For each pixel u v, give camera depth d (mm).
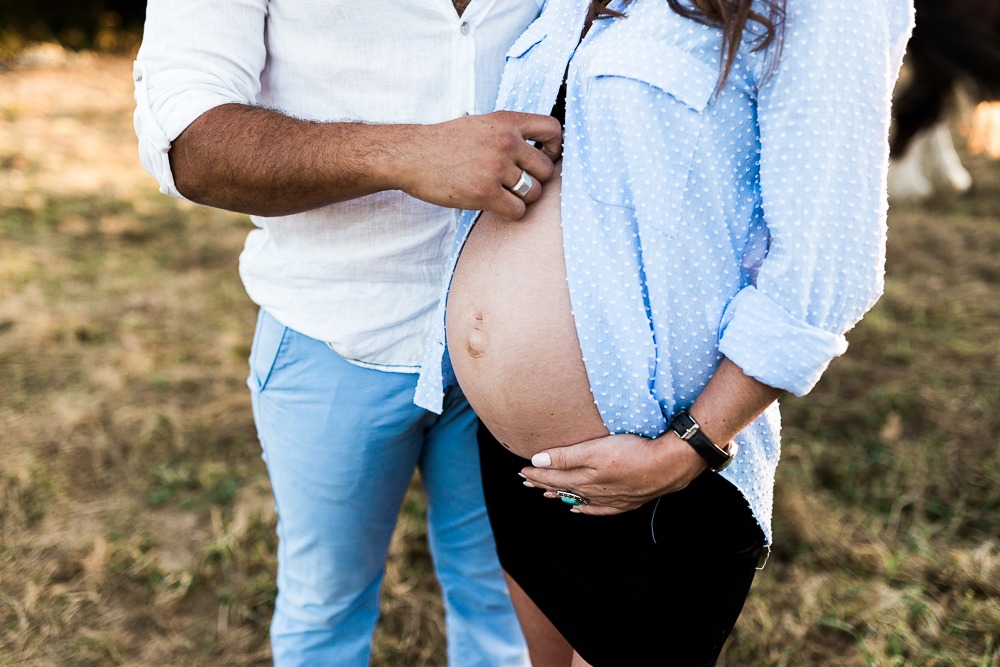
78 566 2260
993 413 2803
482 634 1608
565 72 1079
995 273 3854
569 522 1207
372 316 1266
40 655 2000
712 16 925
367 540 1446
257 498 2502
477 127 1014
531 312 1069
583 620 1240
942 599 2078
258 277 1341
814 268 950
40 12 9234
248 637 2061
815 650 1972
